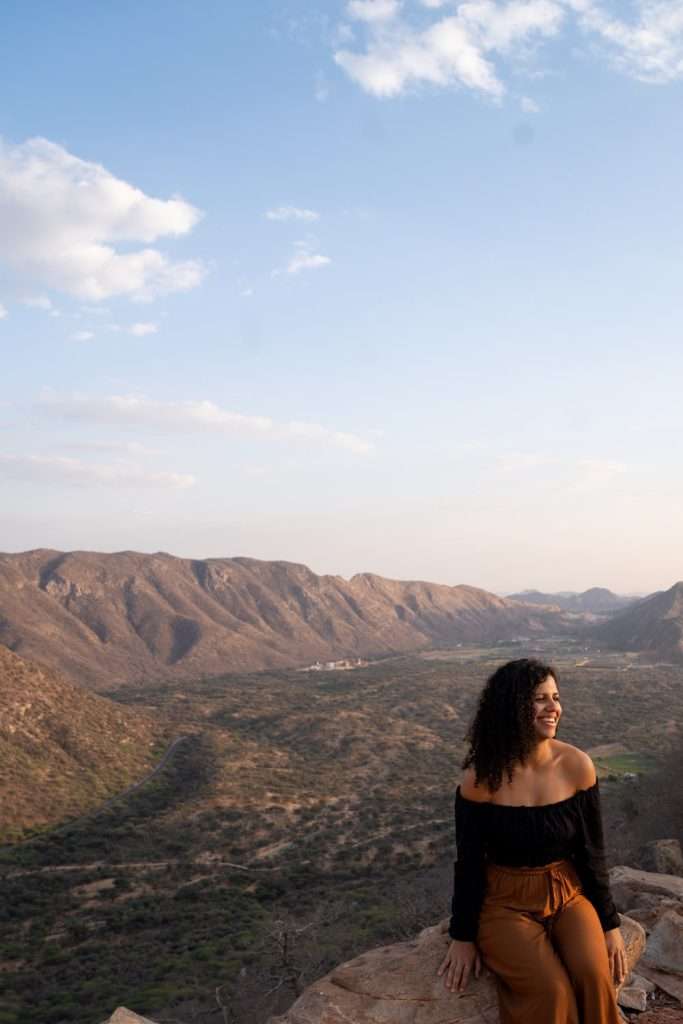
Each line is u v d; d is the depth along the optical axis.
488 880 3.91
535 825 3.79
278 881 50.06
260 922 41.41
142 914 44.69
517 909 3.82
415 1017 3.87
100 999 30.70
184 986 30.27
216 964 33.28
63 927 43.50
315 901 44.56
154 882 51.25
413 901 34.06
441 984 3.97
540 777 3.86
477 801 3.92
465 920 3.88
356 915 36.78
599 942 3.74
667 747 77.94
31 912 45.94
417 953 4.22
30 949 39.97
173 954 36.88
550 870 3.83
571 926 3.77
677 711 110.56
